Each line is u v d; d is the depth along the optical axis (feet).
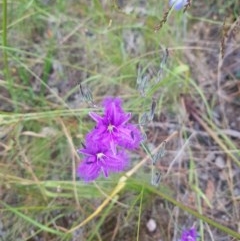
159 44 0.76
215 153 0.72
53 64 0.78
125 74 0.74
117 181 0.64
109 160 0.51
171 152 0.72
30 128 0.71
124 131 0.49
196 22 0.80
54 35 0.78
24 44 0.78
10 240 0.66
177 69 0.70
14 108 0.74
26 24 0.78
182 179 0.70
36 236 0.67
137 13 0.80
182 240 0.62
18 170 0.68
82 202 0.67
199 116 0.74
